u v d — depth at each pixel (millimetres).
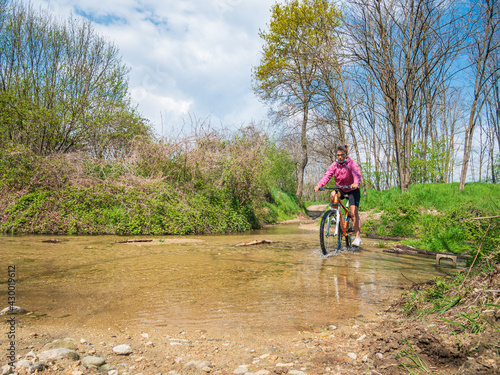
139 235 9883
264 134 14484
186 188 12641
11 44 15609
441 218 8977
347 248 6883
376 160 29156
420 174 25234
